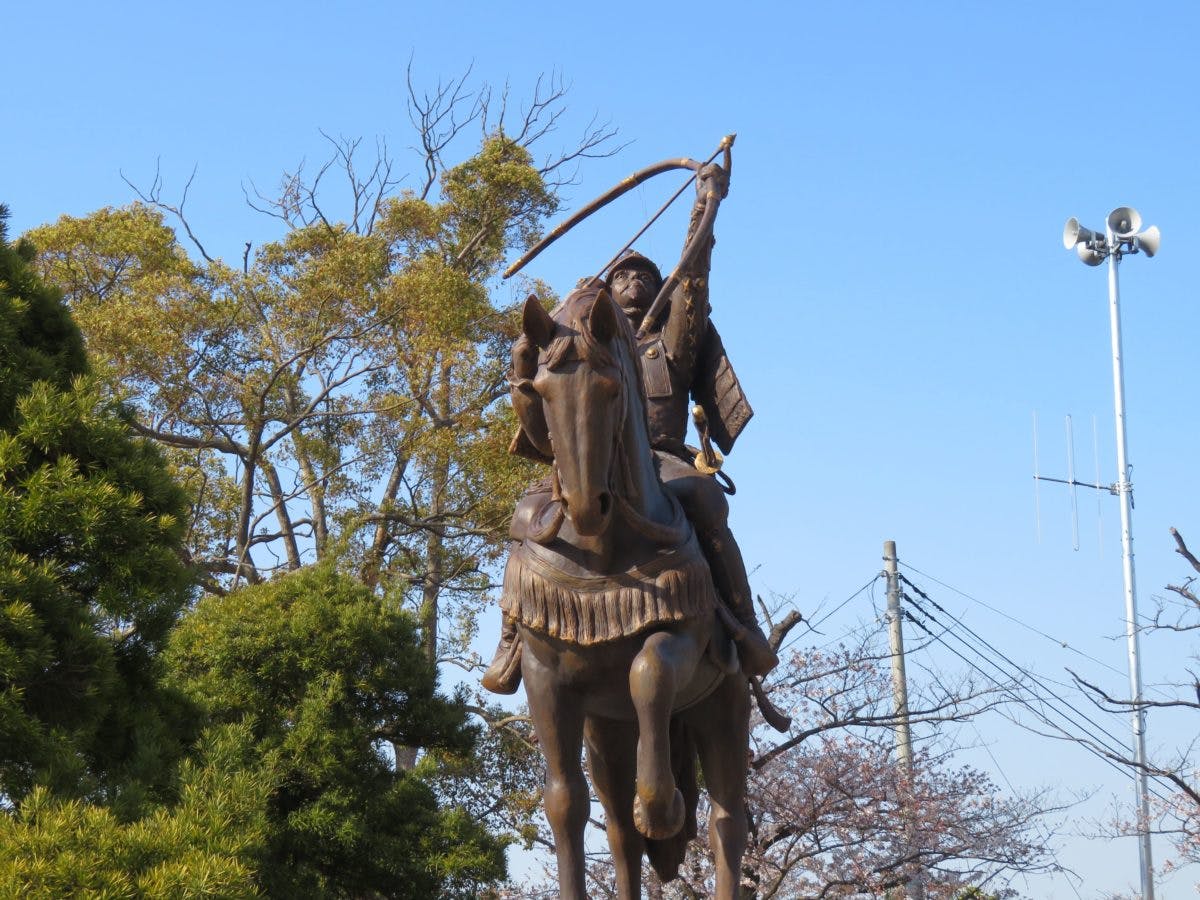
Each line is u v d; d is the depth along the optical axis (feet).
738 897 20.74
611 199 23.07
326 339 84.43
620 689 19.27
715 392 22.62
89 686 40.16
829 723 59.57
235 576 82.33
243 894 29.94
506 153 95.61
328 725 54.44
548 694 19.30
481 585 91.25
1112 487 74.43
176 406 84.74
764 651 20.44
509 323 90.12
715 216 21.85
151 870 29.25
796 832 58.54
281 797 53.47
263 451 87.10
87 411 42.32
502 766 78.13
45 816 30.48
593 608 18.65
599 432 17.67
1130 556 73.05
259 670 56.03
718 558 20.61
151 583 41.86
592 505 17.57
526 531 19.89
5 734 37.32
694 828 21.86
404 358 86.79
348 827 51.72
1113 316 76.74
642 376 19.76
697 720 21.03
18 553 39.88
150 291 84.74
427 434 85.71
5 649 37.11
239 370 88.17
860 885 58.85
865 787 60.29
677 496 20.48
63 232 90.43
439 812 56.39
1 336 44.14
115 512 40.86
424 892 53.31
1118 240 76.74
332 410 91.76
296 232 91.09
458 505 89.61
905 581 67.15
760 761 54.39
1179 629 53.31
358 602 58.49
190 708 47.67
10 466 40.60
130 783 37.99
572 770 19.43
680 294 22.17
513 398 18.44
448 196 94.99
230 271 87.92
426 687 57.88
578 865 19.24
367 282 85.56
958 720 62.95
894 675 64.18
